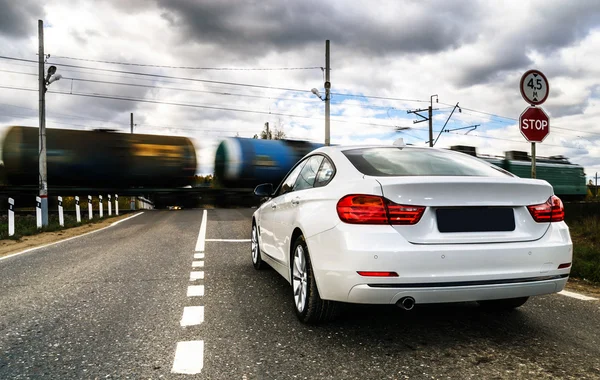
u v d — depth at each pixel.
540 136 6.90
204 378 2.52
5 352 2.93
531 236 3.02
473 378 2.50
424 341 3.12
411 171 3.33
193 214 19.92
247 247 8.38
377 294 2.77
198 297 4.44
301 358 2.81
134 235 10.89
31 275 5.74
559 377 2.51
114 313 3.86
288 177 5.02
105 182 23.16
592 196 38.47
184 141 25.00
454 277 2.79
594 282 5.49
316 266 3.14
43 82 17.25
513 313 3.86
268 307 4.05
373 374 2.56
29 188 21.64
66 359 2.80
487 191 2.93
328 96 27.66
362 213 2.86
